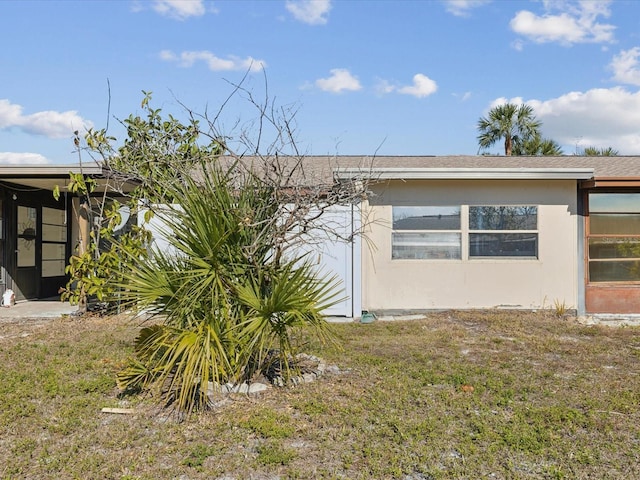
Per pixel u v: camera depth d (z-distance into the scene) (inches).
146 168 322.7
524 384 216.4
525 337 319.9
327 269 395.9
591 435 164.7
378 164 462.0
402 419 174.9
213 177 208.7
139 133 334.6
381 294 412.8
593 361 260.4
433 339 311.7
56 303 459.5
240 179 217.3
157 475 137.4
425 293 414.3
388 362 250.2
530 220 418.0
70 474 137.6
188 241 199.0
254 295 200.8
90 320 366.3
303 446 155.6
